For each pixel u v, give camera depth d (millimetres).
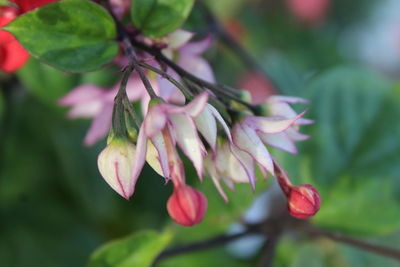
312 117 546
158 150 419
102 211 597
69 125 593
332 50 893
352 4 1062
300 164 540
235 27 787
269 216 565
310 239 590
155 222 611
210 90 446
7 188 599
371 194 542
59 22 446
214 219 554
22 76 539
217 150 441
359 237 543
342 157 545
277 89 634
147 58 441
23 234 596
